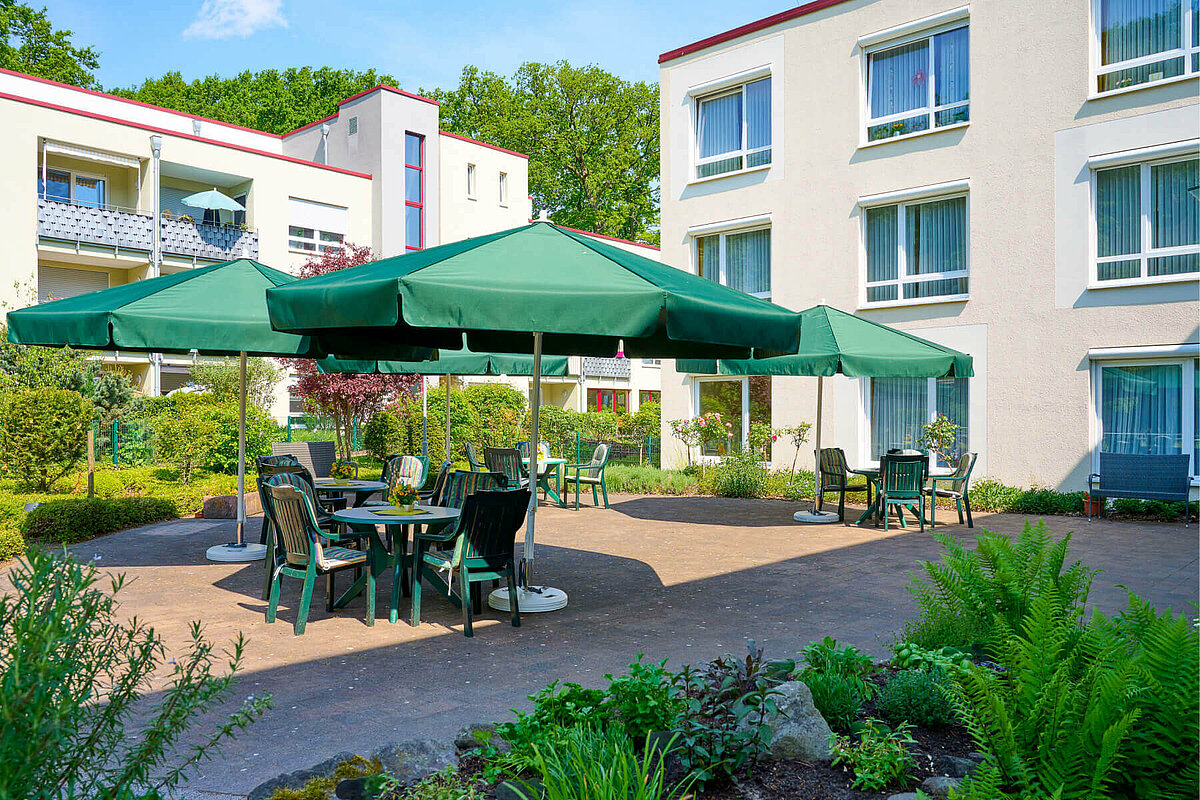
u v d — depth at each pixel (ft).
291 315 18.70
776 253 57.77
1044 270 46.39
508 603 22.79
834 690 12.91
